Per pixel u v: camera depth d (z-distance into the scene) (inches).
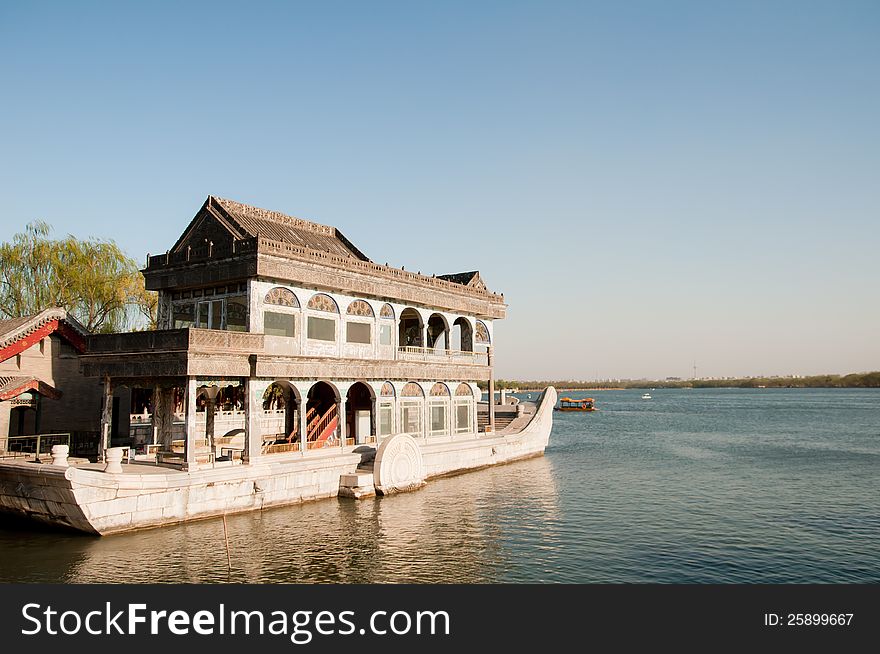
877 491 1590.8
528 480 1701.5
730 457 2284.7
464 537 1108.5
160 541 1007.0
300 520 1172.5
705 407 7052.2
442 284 1756.9
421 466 1530.5
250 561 947.3
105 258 2054.6
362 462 1448.1
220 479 1144.8
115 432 1611.7
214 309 1322.6
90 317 2028.8
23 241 1935.3
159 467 1160.2
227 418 1870.1
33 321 1434.5
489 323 2032.5
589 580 906.7
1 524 1098.7
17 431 1469.0
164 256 1368.1
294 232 1561.3
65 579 856.3
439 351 1782.7
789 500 1469.0
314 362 1350.9
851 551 1050.1
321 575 903.1
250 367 1226.0
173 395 1348.4
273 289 1288.1
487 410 2581.2
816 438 3065.9
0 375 1384.1
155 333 1159.6
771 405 7308.1
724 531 1175.6
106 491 1002.1
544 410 2326.5
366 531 1124.5
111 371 1219.2
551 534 1143.0
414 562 968.9
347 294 1466.5
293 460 1304.1
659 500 1457.9
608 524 1221.7
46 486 997.8
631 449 2566.4
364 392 1630.2
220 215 1369.3
